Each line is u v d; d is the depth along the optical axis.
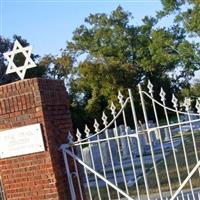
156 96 49.50
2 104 8.64
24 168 8.58
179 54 51.19
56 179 8.39
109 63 61.06
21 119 8.52
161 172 17.27
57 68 65.06
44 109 8.42
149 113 49.75
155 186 14.72
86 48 68.62
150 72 64.50
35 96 8.40
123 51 68.38
